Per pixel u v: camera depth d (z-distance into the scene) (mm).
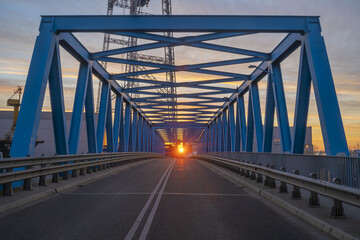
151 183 11891
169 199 8133
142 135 51594
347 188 4812
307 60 15398
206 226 5367
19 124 12016
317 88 13961
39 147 48094
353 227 4883
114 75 24812
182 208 6934
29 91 12680
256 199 8398
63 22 14930
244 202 7875
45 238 4574
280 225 5480
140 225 5379
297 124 15570
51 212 6391
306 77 15602
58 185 9891
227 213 6473
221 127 48250
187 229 5156
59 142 14141
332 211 5602
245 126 30656
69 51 16953
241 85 29969
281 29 15297
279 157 12844
